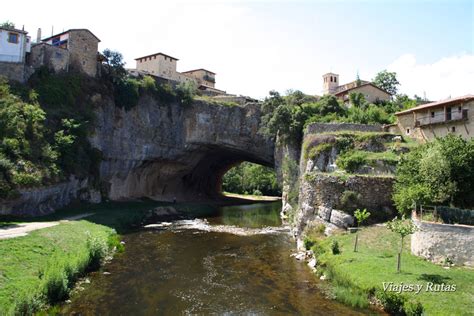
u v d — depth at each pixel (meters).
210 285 21.33
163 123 64.62
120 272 23.66
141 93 61.41
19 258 19.56
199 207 63.47
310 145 38.88
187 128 68.62
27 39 48.56
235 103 71.69
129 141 58.62
